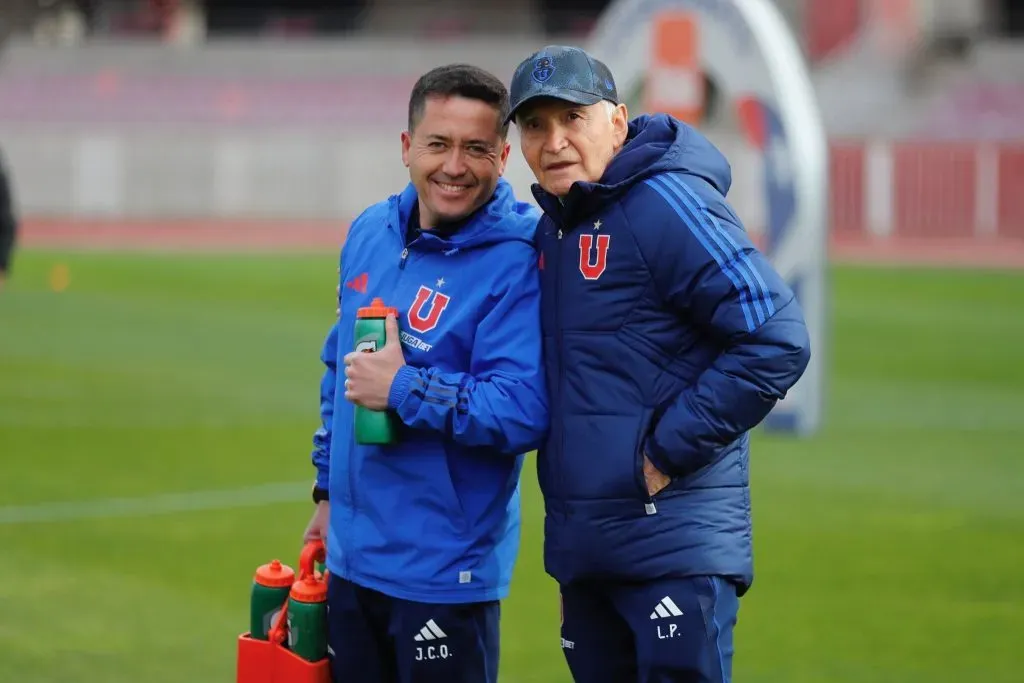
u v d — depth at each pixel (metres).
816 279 34.03
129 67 126.62
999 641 18.84
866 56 115.19
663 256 11.34
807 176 33.47
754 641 18.83
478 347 11.95
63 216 113.62
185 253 88.94
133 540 23.61
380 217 12.84
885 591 21.25
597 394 11.65
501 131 11.98
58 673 16.97
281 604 12.90
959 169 102.38
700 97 35.97
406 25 137.62
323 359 13.56
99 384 40.69
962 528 25.36
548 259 11.98
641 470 11.40
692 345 11.63
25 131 113.06
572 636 12.43
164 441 32.53
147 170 113.50
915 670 17.62
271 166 113.50
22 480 28.19
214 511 25.84
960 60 114.44
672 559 11.55
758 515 26.28
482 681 12.32
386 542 12.09
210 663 17.48
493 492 12.22
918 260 88.88
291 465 30.12
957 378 45.28
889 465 31.16
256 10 145.75
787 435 34.75
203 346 49.03
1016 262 87.88
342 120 120.31
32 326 53.47
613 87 11.66
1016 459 31.97
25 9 139.50
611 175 11.61
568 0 140.50
